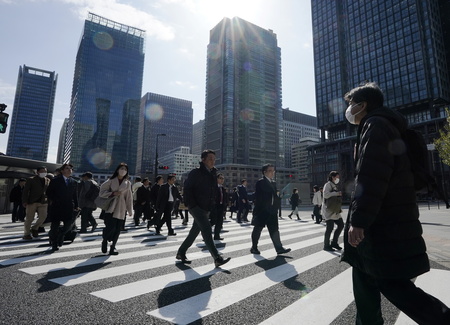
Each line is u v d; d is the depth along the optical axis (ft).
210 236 13.88
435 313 4.08
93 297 9.39
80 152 447.01
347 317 7.98
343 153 326.85
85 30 476.95
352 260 5.30
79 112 453.58
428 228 30.96
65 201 18.01
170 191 26.48
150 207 30.91
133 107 494.59
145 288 10.46
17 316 7.75
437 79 271.90
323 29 383.86
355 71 335.88
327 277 12.23
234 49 485.56
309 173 360.69
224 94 474.90
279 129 503.61
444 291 10.18
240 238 24.85
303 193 114.62
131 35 514.27
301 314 8.18
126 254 16.97
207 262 15.06
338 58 359.66
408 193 4.77
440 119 249.75
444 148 63.10
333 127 365.61
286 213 70.03
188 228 31.99
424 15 289.94
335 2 371.56
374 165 4.55
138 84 505.25
